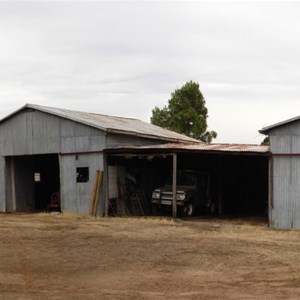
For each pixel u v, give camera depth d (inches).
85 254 512.1
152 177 1087.6
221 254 517.3
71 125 967.0
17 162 1093.8
